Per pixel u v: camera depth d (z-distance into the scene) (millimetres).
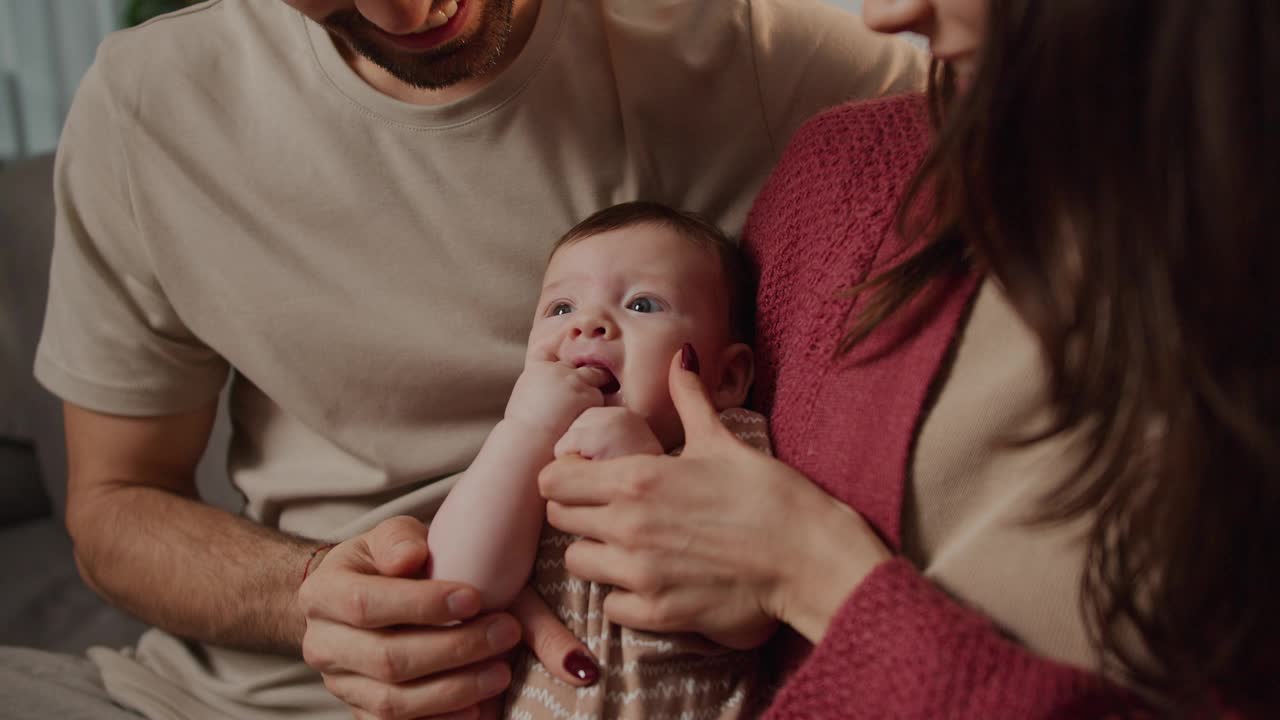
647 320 896
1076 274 579
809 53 1117
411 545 790
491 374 1039
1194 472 530
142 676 1077
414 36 925
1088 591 596
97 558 1103
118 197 1073
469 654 755
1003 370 672
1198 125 503
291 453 1128
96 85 1062
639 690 742
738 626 705
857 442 735
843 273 810
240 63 1061
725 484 716
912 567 642
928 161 674
